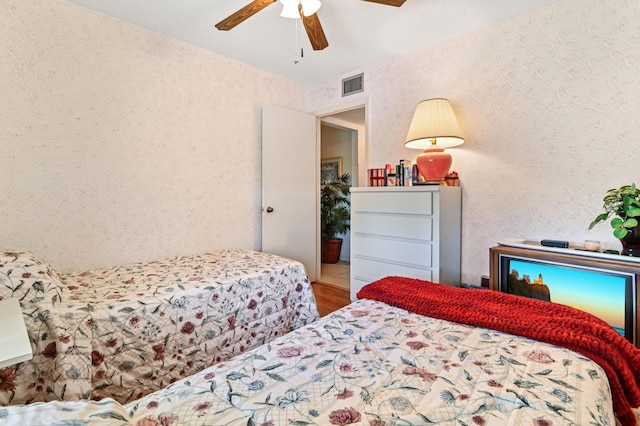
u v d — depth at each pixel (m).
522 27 2.21
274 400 0.78
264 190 3.22
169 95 2.57
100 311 1.49
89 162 2.19
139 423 0.69
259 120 3.24
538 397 0.77
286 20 2.29
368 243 2.65
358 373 0.90
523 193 2.25
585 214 2.01
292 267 2.37
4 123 1.87
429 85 2.70
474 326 1.21
